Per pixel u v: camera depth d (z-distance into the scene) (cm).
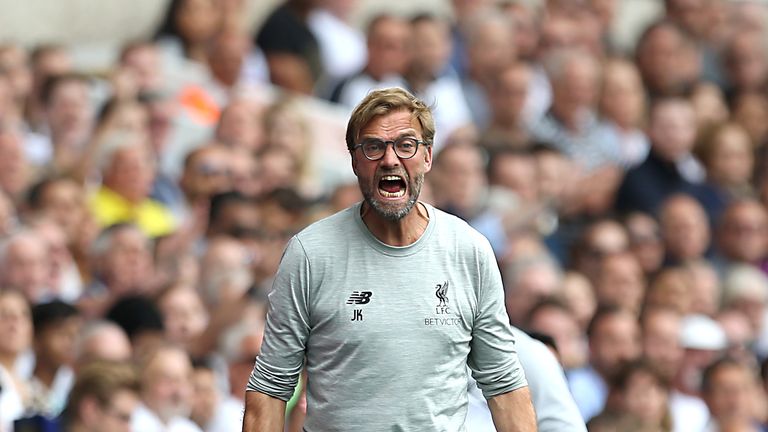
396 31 3038
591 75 3225
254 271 2416
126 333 2188
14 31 3105
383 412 1140
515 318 2527
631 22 3959
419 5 3584
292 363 1166
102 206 2564
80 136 2666
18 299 2061
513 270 2566
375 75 3047
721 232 3119
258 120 2805
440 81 3100
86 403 1900
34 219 2397
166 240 2464
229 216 2523
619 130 3266
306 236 1166
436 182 2770
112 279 2353
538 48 3453
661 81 3503
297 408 1571
